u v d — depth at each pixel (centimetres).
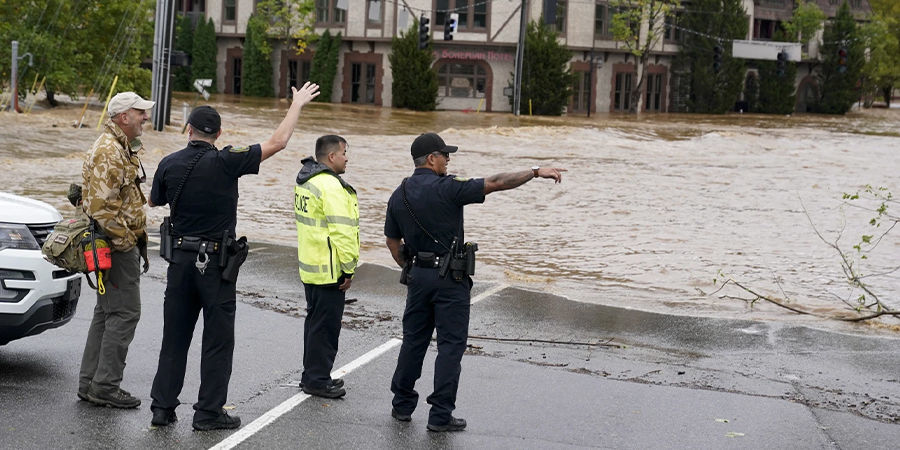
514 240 2544
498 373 1221
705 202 3441
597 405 1102
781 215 3170
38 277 1083
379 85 8438
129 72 5809
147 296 1554
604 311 1596
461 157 4638
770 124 7919
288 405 1071
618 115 8562
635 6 9031
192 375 1176
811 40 10619
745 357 1335
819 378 1245
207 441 950
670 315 1574
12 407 1018
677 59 9725
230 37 9138
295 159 4003
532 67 7950
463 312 1013
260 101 7962
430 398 1004
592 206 3256
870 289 2017
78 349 1252
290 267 1873
